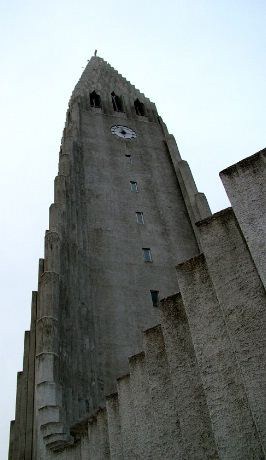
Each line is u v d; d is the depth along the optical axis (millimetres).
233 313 6727
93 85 46031
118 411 10734
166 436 8250
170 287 27562
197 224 7996
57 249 23328
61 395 17453
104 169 34688
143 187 34656
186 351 8180
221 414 6656
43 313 19969
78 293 23547
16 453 21641
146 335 9617
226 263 7207
